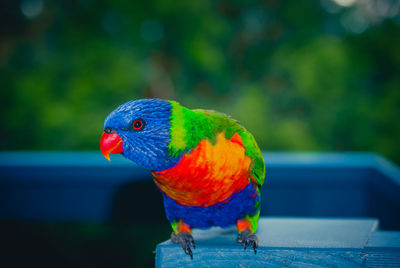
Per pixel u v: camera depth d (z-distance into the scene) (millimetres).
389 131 9430
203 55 9367
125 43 9531
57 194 3283
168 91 10016
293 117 9703
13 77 9359
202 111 2035
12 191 3270
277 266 1579
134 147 1731
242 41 10711
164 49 9969
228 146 1768
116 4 9383
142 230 8359
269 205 3266
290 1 10422
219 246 1645
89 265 8312
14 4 10109
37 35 10125
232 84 10328
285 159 3436
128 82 8898
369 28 10523
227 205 1852
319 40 9859
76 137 8406
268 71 10133
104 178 3248
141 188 3270
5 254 7945
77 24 9594
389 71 10102
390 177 3000
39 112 8609
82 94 8672
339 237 1755
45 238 8242
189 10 9414
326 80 9383
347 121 9359
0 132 8859
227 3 10648
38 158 3523
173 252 1662
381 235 1795
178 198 1855
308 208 3230
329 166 3182
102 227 8328
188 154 1685
